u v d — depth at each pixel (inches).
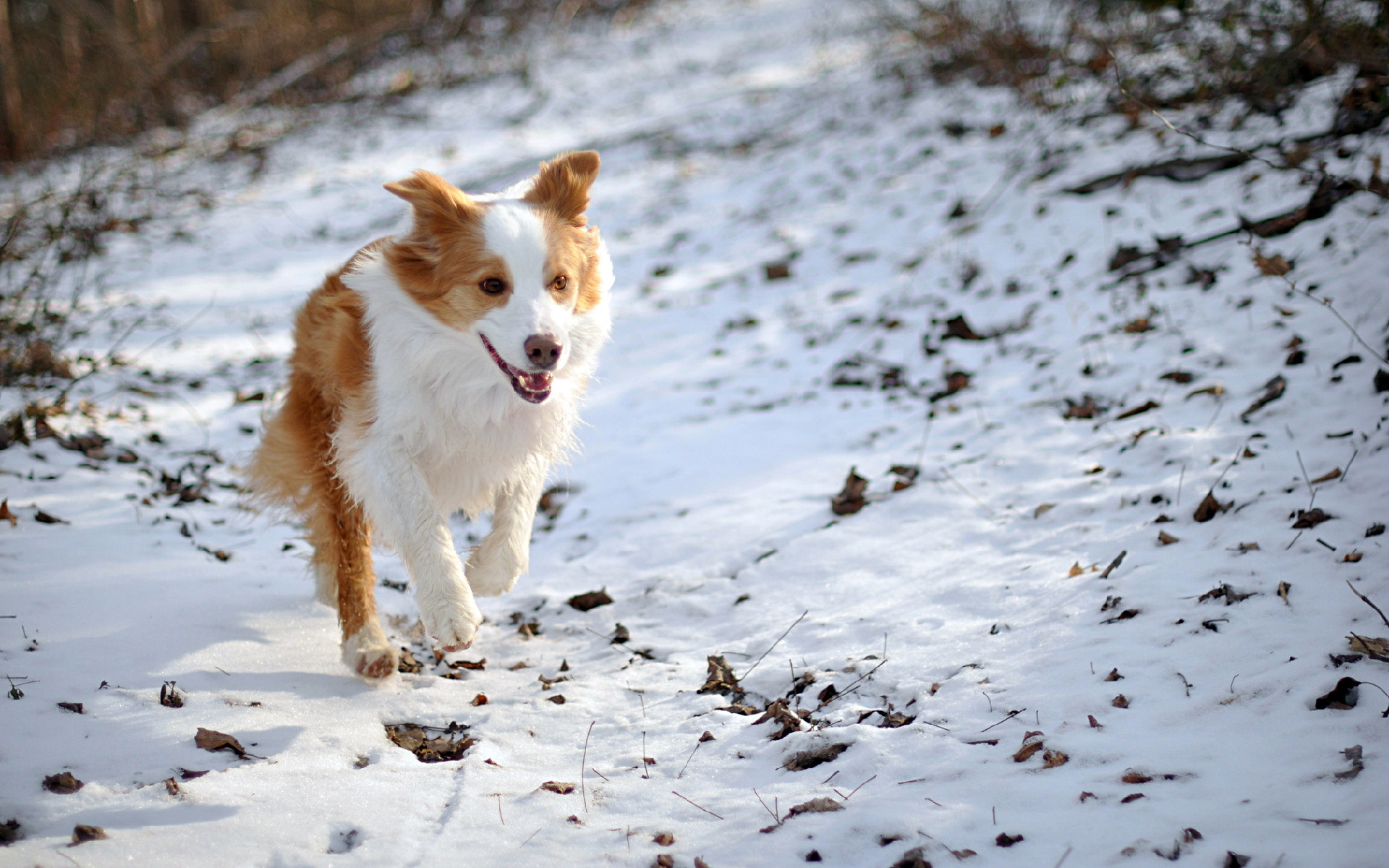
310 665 182.1
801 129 715.4
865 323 379.6
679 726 163.5
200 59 990.4
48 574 199.5
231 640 185.6
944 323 358.3
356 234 607.5
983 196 464.4
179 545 225.8
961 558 210.4
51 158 738.8
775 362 363.6
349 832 132.5
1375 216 303.9
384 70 1050.1
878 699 164.6
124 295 466.3
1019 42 570.6
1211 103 423.5
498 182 686.5
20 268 411.8
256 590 210.4
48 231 380.5
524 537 192.9
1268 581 169.6
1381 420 214.5
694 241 538.6
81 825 127.1
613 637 202.7
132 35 896.9
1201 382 262.4
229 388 356.2
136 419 313.9
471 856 127.1
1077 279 358.3
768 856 124.0
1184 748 133.6
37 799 133.6
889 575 210.1
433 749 160.2
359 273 180.1
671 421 325.1
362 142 842.2
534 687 181.6
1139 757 133.4
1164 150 414.6
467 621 168.7
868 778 140.0
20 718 151.1
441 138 837.8
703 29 1200.2
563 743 161.8
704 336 403.5
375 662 174.9
